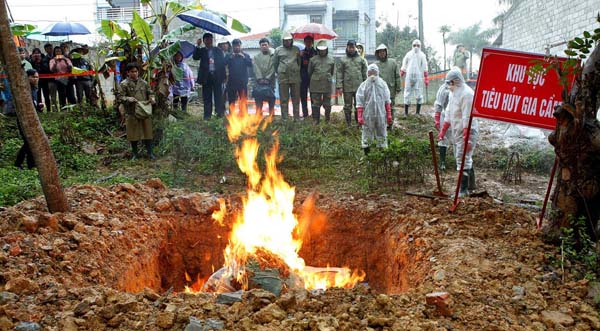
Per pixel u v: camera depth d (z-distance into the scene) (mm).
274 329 3668
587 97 4887
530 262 4957
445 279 4609
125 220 6766
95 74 13961
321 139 11242
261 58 13531
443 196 7656
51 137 11883
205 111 13258
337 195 8422
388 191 8625
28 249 5156
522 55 5695
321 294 4277
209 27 13461
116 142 12008
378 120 10234
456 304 4090
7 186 8336
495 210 6449
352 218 7723
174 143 10742
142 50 13453
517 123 5797
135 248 6344
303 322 3695
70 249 5434
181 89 14664
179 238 7625
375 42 36250
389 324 3744
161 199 7852
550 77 5605
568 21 13352
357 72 12953
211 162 10070
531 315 3979
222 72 13086
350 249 7695
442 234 5992
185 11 13711
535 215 6715
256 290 4238
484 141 12328
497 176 9953
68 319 3859
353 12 34625
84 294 4348
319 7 33156
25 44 18219
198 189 9016
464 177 8219
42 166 6203
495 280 4574
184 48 15961
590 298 4270
